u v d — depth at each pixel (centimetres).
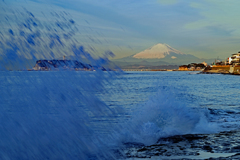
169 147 596
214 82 5875
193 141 653
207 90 3269
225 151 562
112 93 1897
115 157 497
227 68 13912
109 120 793
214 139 676
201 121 896
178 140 664
